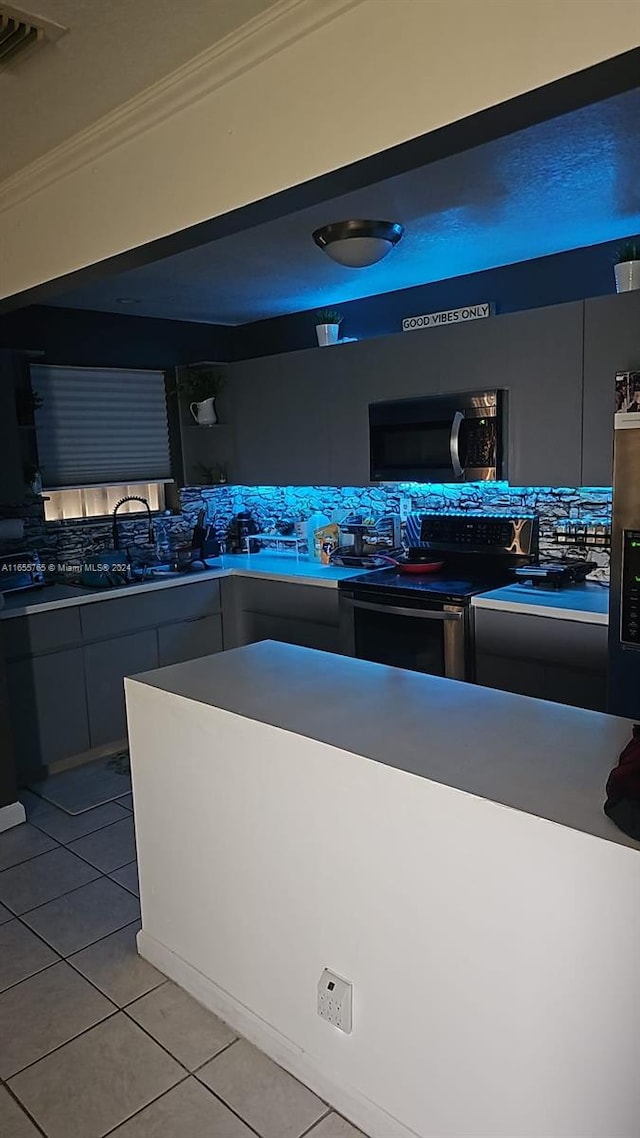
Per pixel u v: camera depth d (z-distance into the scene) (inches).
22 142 85.4
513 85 51.4
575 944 50.5
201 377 181.3
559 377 126.3
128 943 96.3
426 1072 61.7
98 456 173.8
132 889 108.8
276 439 174.7
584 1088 51.9
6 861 116.8
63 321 165.9
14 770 127.3
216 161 72.1
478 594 133.9
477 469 138.4
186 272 138.0
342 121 61.1
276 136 66.2
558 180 98.0
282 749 68.0
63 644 145.4
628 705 109.0
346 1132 68.2
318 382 163.0
